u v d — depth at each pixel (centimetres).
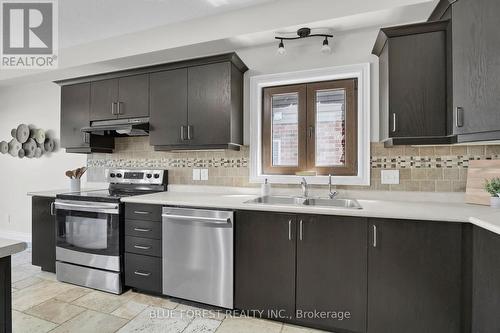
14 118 371
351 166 229
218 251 192
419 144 184
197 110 237
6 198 375
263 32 221
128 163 306
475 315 141
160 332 175
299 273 175
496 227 116
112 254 225
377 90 220
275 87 252
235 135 239
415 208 171
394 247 157
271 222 180
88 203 232
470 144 186
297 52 241
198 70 237
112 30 264
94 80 275
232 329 178
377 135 219
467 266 145
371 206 180
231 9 228
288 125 249
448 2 169
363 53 223
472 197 189
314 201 225
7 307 93
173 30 252
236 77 243
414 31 180
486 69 151
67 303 211
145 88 255
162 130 248
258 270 184
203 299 197
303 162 243
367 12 192
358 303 163
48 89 349
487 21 150
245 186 257
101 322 186
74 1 218
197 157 275
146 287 217
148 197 228
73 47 296
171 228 206
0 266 92
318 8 205
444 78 175
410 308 154
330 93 237
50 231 261
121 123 263
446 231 148
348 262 165
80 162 333
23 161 365
